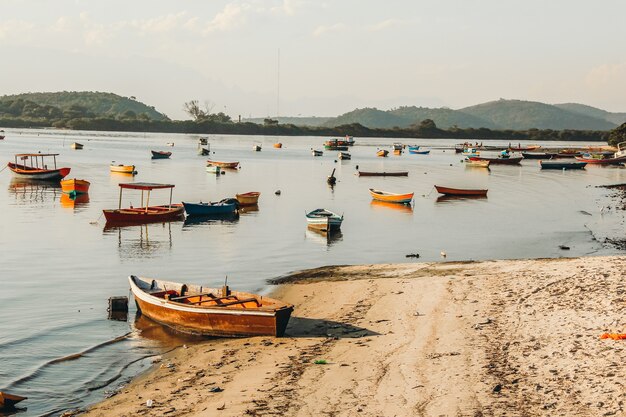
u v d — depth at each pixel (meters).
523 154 183.50
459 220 65.81
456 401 17.80
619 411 16.16
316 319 27.92
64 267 41.09
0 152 152.38
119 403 19.39
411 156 193.50
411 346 23.09
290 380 20.38
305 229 58.47
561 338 22.16
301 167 139.50
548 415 16.45
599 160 156.00
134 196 81.19
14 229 55.53
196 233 55.69
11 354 24.69
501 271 34.78
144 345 25.67
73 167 121.44
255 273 39.78
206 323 26.39
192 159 157.00
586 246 50.16
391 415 17.22
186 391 20.05
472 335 23.78
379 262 43.78
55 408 19.67
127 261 43.34
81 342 26.12
